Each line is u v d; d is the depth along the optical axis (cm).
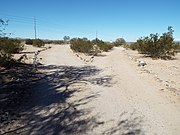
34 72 1228
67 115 610
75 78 1136
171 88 964
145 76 1259
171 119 609
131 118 607
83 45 2847
